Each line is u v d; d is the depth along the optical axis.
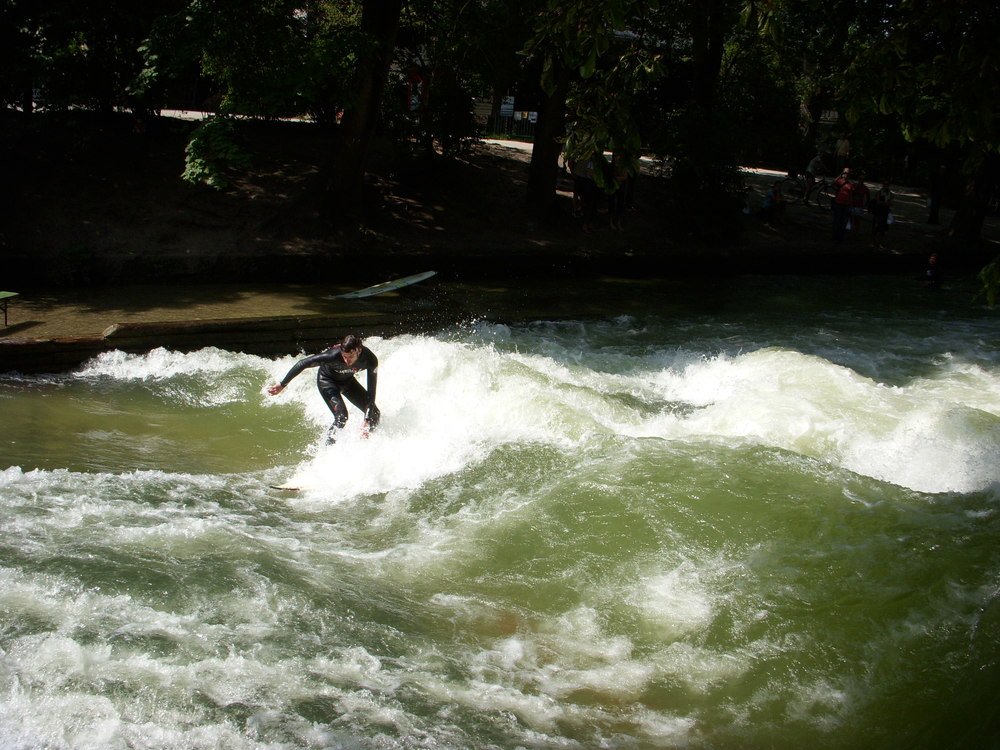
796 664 5.05
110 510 6.48
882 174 29.98
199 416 9.09
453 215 18.03
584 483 7.27
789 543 6.35
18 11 14.05
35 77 14.37
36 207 14.51
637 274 17.83
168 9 14.71
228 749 4.09
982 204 21.64
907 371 11.58
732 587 5.81
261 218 15.70
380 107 17.22
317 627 5.13
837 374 10.28
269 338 11.30
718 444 8.13
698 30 18.62
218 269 14.38
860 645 5.20
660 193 20.14
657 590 5.81
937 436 8.47
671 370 11.22
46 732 4.13
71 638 4.77
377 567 6.04
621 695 4.77
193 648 4.80
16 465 7.33
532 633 5.34
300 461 8.14
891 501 7.04
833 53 20.23
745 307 15.52
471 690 4.70
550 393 9.19
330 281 15.21
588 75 5.98
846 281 18.67
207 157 14.01
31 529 6.02
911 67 6.38
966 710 4.63
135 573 5.48
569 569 6.08
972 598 5.62
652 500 6.96
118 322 11.45
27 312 11.70
